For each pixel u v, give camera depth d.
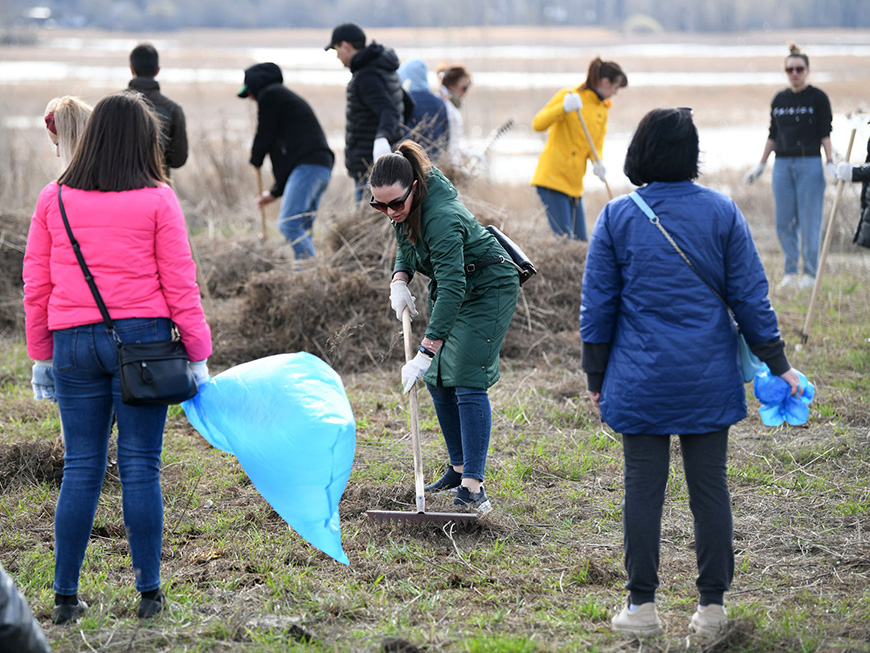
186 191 26.66
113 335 7.22
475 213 17.33
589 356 7.33
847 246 23.34
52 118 8.52
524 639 7.02
